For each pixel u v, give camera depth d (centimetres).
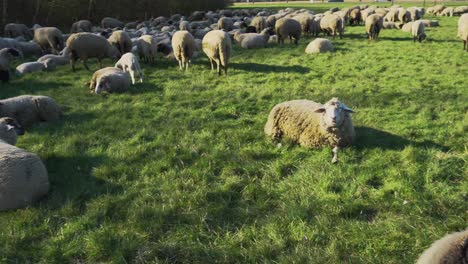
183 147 788
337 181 629
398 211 541
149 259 467
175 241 494
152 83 1359
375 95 1123
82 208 581
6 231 518
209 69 1563
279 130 820
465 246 314
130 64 1349
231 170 685
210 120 957
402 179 613
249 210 561
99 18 4188
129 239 496
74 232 517
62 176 680
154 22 3844
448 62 1567
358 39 2367
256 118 958
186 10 5528
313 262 440
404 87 1201
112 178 667
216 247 480
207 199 598
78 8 3888
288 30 2241
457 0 7825
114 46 1805
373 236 485
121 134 879
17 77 1509
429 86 1204
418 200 555
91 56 1594
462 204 538
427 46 1977
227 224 532
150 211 559
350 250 465
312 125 764
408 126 852
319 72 1468
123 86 1262
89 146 816
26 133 891
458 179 619
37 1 3450
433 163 661
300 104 812
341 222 517
